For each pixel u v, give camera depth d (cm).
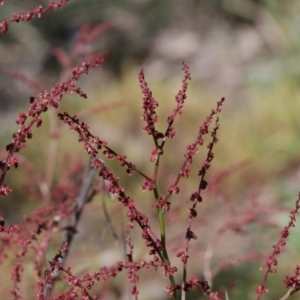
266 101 1136
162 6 1595
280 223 683
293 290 220
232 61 1389
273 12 1407
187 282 219
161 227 214
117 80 1387
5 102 1348
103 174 205
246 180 925
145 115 207
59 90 204
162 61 1466
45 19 1576
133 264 207
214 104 1153
